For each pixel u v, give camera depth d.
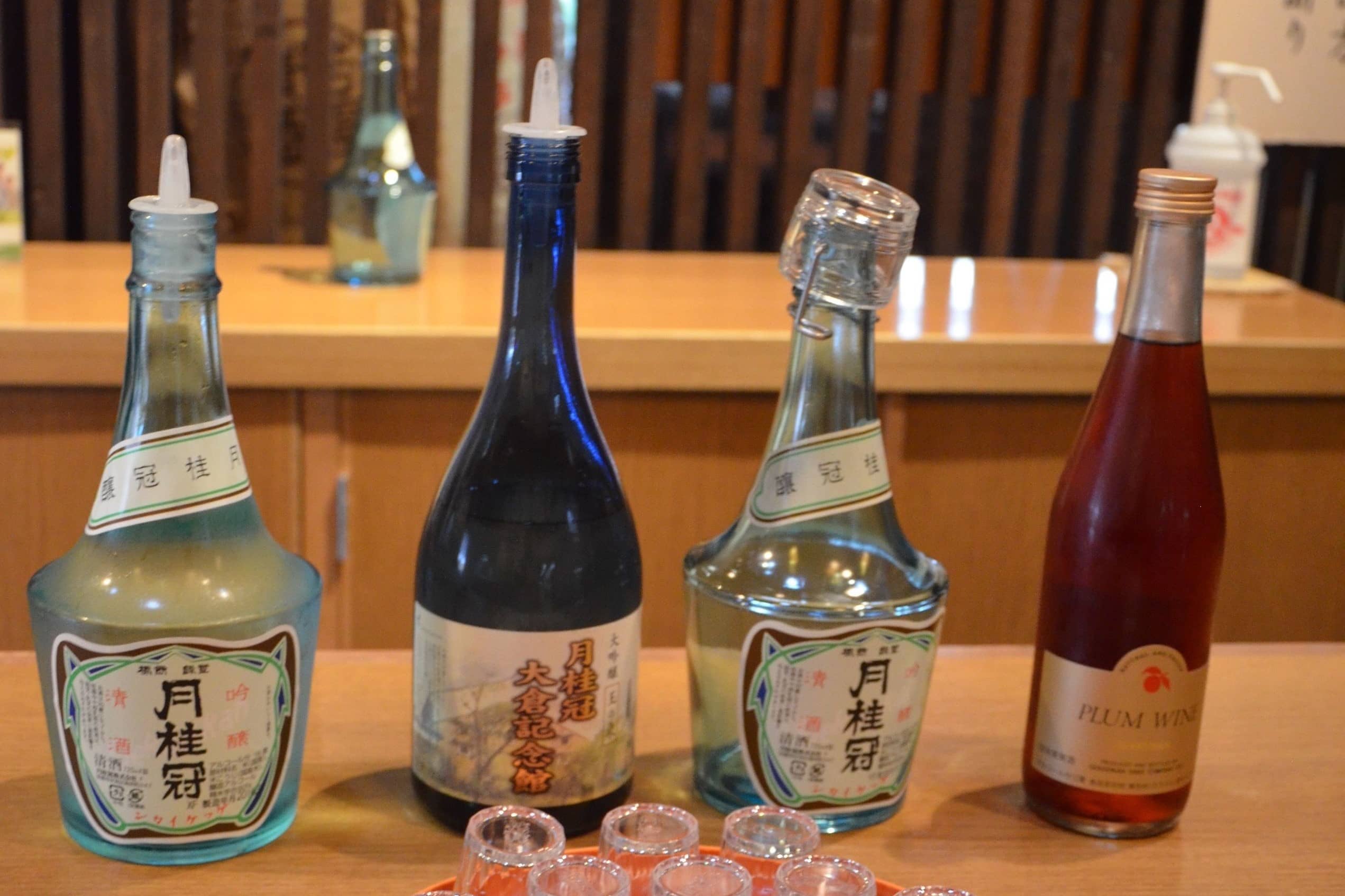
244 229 1.81
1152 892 0.50
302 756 0.51
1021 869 0.51
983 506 1.33
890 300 0.51
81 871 0.48
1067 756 0.53
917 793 0.57
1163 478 0.50
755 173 1.89
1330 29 1.90
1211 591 0.52
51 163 1.70
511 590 0.49
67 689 0.46
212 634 0.46
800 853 0.42
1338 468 1.39
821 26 1.85
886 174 1.92
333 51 1.77
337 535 1.24
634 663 0.52
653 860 0.41
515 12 1.79
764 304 1.41
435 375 1.20
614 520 0.51
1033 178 1.97
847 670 0.50
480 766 0.50
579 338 1.21
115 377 1.17
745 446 1.28
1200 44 1.95
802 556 0.51
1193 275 0.50
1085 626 0.52
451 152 1.84
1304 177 2.01
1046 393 1.30
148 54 1.69
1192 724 0.53
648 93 1.83
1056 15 1.89
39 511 1.20
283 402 1.21
